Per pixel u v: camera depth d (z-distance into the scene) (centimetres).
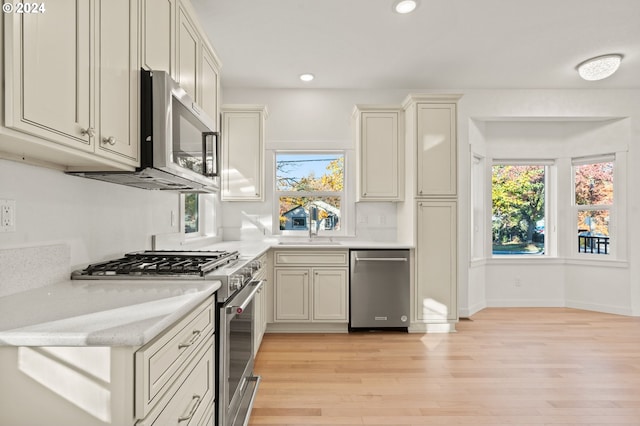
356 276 334
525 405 208
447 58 326
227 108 350
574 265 432
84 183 156
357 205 398
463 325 361
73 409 81
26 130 80
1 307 101
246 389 194
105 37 113
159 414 92
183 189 222
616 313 402
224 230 395
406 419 193
